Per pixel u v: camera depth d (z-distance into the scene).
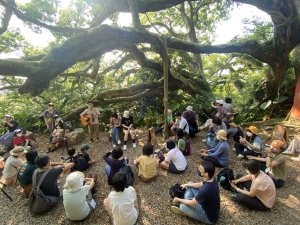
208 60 18.09
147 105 11.52
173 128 7.29
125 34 7.02
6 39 11.01
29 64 6.17
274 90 10.47
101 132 9.30
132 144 7.61
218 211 3.82
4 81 12.58
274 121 9.45
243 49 8.97
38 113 10.09
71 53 6.62
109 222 4.04
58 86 12.48
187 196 4.14
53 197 4.41
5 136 7.09
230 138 7.33
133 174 5.36
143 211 4.26
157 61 10.26
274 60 9.29
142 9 8.03
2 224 4.12
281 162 4.76
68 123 8.81
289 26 8.18
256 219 3.97
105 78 13.92
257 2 8.09
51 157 6.89
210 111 10.03
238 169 5.59
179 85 10.91
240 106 11.41
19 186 5.32
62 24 10.09
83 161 5.82
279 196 4.58
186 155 6.45
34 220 4.18
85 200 4.02
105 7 8.80
